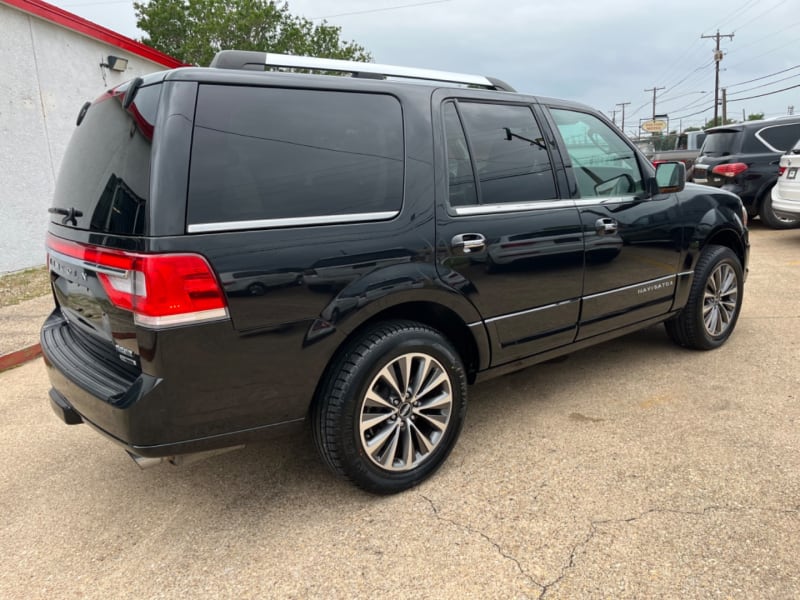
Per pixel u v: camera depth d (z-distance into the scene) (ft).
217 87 7.03
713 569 6.71
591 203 10.77
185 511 8.46
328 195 7.61
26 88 26.89
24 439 11.03
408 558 7.18
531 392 12.04
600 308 11.09
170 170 6.50
